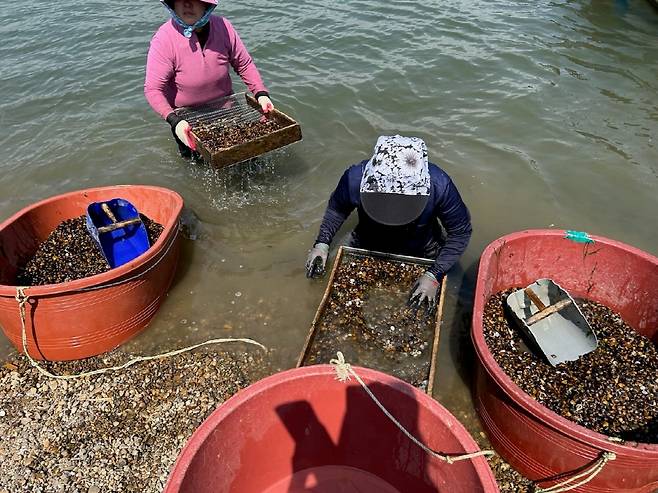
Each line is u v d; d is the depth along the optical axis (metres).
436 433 2.07
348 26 7.40
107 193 3.96
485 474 1.86
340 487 2.45
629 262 2.99
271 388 2.18
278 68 6.52
